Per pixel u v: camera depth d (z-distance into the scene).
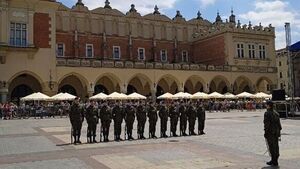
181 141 17.23
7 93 39.88
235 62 56.25
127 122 18.80
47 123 29.66
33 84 43.97
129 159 12.45
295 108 40.69
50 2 42.66
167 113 19.84
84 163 11.93
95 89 50.50
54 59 42.66
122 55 57.09
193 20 65.25
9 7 40.47
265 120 11.28
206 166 11.03
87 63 44.69
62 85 47.84
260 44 59.31
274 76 58.91
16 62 40.44
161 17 61.75
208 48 60.47
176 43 62.25
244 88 60.47
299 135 19.06
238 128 23.41
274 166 10.90
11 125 27.88
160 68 49.78
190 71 52.06
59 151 14.69
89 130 17.62
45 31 42.47
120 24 57.84
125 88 47.09
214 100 55.12
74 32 53.12
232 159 12.15
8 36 40.16
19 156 13.55
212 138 18.20
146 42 59.50
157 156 12.93
